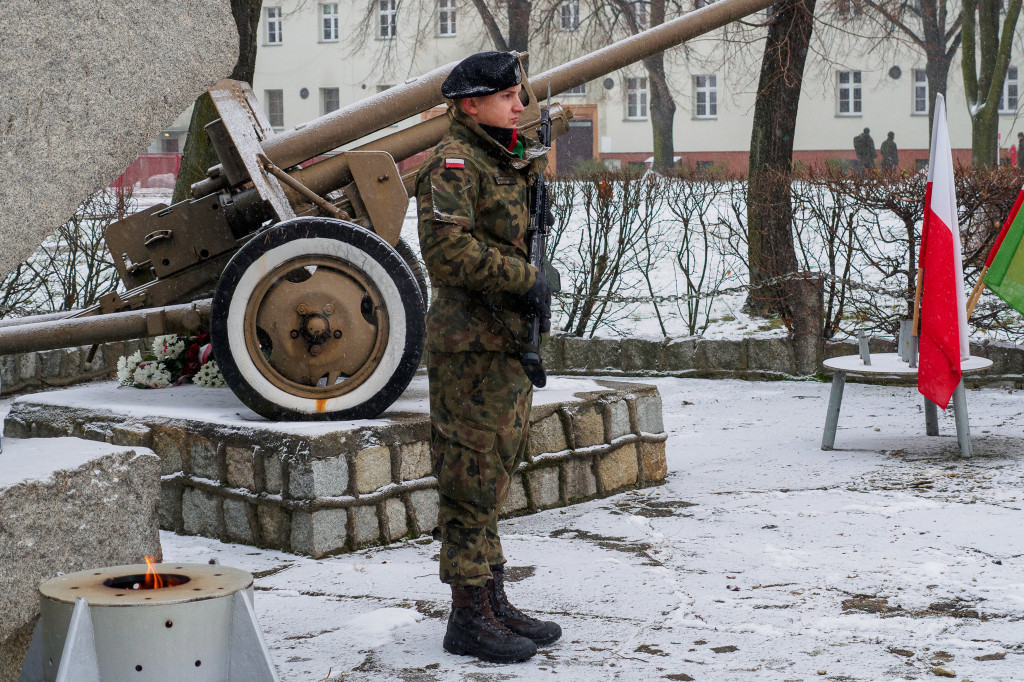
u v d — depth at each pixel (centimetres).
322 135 552
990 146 2488
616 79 4094
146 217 573
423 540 478
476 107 325
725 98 4088
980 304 940
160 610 204
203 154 977
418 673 312
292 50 4403
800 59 1191
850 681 298
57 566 272
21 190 238
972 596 373
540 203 335
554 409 540
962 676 300
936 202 614
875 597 375
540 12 2541
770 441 705
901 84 3931
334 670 316
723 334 1025
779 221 1005
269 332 483
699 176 1040
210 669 212
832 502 524
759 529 475
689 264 1038
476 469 327
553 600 380
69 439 313
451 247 311
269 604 381
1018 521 473
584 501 550
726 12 615
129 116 257
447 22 4012
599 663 318
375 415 486
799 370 970
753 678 302
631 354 1013
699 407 852
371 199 536
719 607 368
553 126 613
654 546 452
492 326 323
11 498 259
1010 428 721
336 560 443
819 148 4028
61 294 1002
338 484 454
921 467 602
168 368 627
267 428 462
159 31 261
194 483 488
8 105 234
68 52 244
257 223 555
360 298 486
